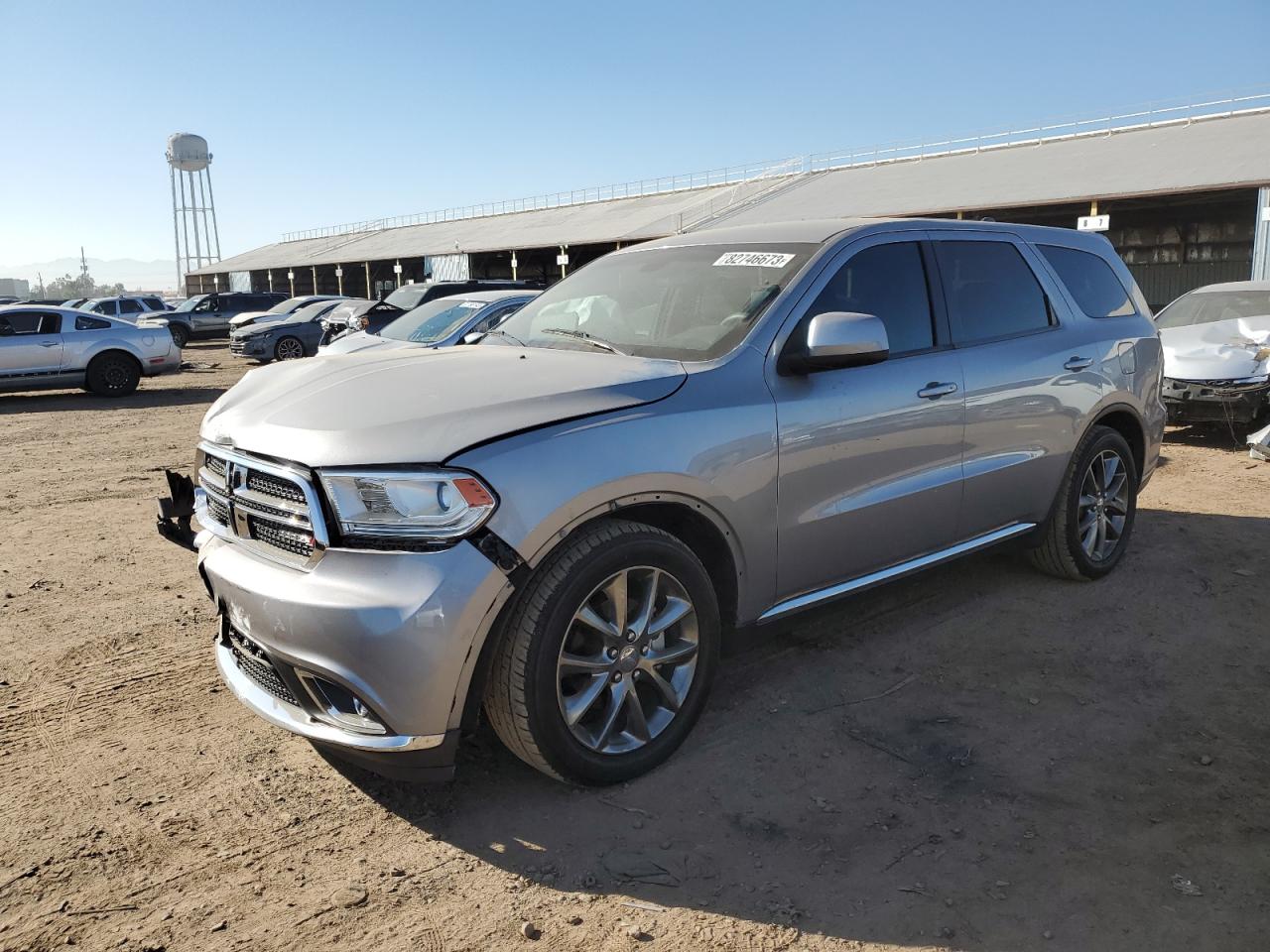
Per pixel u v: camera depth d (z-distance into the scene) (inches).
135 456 384.8
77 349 621.6
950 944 91.1
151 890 100.3
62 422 500.7
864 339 129.7
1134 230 1651.1
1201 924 93.0
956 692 146.1
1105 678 150.7
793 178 1829.5
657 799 117.0
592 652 116.8
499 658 109.3
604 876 102.4
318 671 104.3
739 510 126.4
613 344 142.6
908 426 148.3
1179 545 221.1
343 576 103.0
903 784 119.8
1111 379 191.6
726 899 98.3
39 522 265.1
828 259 145.3
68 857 106.0
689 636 124.3
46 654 163.8
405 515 102.3
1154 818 111.6
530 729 109.7
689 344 136.8
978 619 175.9
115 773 124.5
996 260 176.2
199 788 120.6
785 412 131.3
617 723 121.1
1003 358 167.2
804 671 154.1
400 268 2236.7
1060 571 193.0
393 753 104.4
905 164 1673.2
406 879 102.2
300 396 122.3
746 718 138.0
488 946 91.7
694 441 120.3
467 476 103.2
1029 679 150.6
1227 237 1540.4
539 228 2089.1
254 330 880.3
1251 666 154.6
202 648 167.3
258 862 105.3
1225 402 353.4
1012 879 100.7
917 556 158.4
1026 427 171.9
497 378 121.7
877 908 96.4
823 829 110.3
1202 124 1355.8
